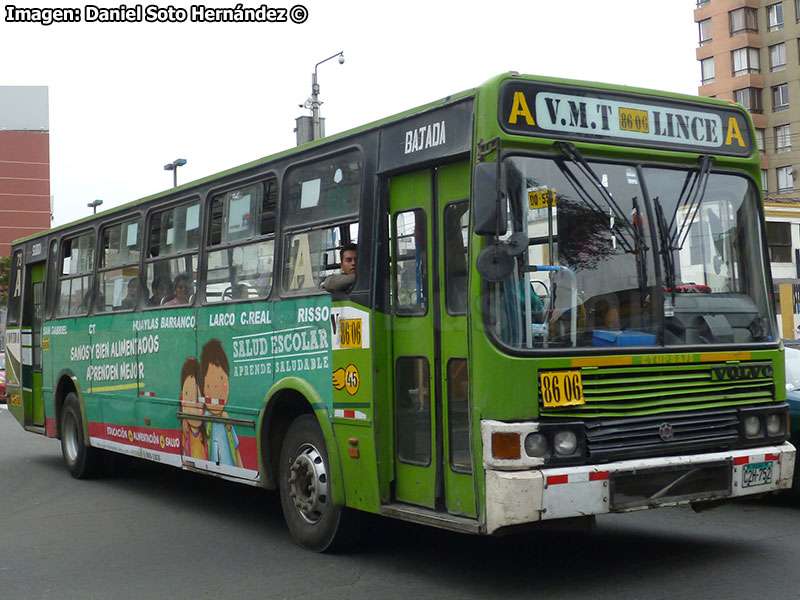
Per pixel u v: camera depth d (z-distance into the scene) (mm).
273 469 7836
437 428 6121
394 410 6551
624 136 6148
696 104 6488
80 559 7414
